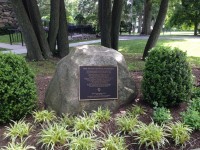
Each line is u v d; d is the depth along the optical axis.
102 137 4.04
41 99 5.49
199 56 11.71
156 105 4.72
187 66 5.00
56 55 10.90
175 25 29.00
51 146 3.76
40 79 7.21
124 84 5.01
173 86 4.79
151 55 5.09
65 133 3.93
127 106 5.06
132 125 4.23
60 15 10.55
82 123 4.16
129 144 3.97
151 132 3.97
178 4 26.61
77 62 4.71
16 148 3.64
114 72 4.86
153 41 10.30
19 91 4.41
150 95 4.95
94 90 4.73
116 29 11.02
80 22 28.47
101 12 10.86
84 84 4.68
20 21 9.56
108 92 4.83
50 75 7.80
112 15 10.94
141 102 5.20
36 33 10.12
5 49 13.91
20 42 17.16
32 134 4.11
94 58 4.80
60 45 10.75
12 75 4.44
